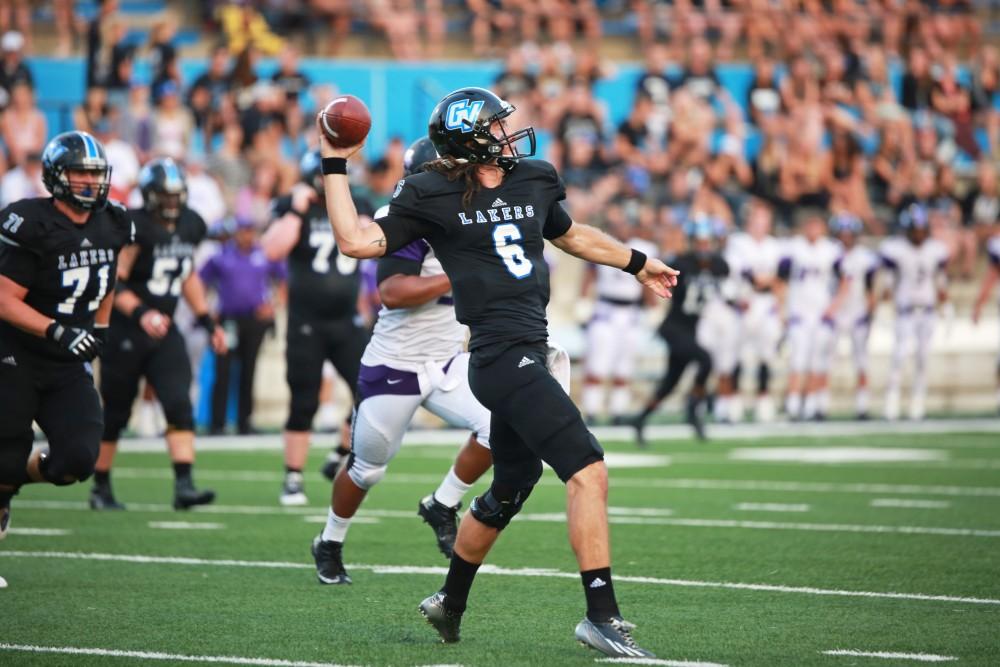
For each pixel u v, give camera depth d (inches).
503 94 2706.7
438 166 687.1
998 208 2957.7
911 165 3029.0
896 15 3233.3
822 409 2391.7
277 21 2812.5
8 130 2279.8
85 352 821.9
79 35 2659.9
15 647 690.2
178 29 2842.0
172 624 754.2
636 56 3093.0
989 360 2699.3
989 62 3228.3
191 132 2516.0
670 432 2186.3
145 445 1939.0
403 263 879.1
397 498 1380.4
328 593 858.1
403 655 676.1
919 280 2417.6
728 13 3139.8
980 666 649.0
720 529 1153.4
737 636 721.0
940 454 1835.6
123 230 884.0
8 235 836.0
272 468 1664.6
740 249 2340.1
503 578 916.0
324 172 671.1
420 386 885.8
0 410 847.7
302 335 1294.3
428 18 2942.9
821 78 3085.6
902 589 869.2
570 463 653.9
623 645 647.8
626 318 2278.5
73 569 942.4
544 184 701.3
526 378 662.5
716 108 2888.8
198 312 1285.7
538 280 683.4
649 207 2593.5
